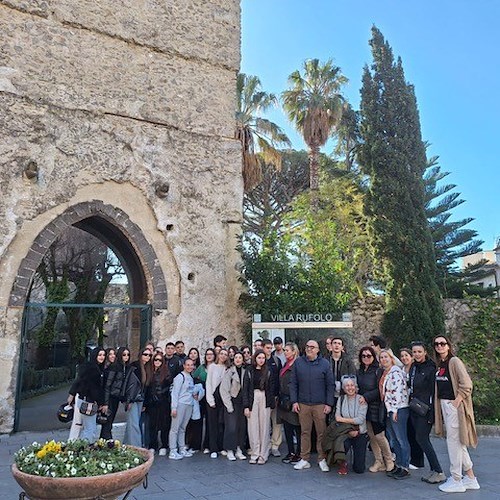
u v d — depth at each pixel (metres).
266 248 11.30
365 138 13.19
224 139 11.61
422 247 11.78
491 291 17.83
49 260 19.83
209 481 5.80
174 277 10.35
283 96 20.20
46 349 19.33
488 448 7.76
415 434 6.09
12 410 8.47
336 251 12.38
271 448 7.27
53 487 3.38
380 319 11.76
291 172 24.86
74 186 9.66
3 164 9.03
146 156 10.55
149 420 7.24
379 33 13.99
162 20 11.29
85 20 10.34
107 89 10.38
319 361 6.53
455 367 5.58
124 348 7.06
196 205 10.94
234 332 10.77
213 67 11.80
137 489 5.46
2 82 9.29
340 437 6.09
